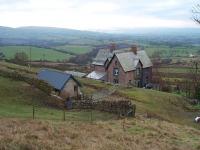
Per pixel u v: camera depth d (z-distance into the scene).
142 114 60.09
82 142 26.28
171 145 31.08
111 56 113.94
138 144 29.61
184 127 44.16
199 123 69.75
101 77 112.38
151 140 32.09
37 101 55.53
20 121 33.06
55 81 68.25
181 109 85.19
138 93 89.12
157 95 91.56
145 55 118.75
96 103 55.12
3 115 39.62
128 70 108.25
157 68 143.00
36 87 61.31
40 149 21.39
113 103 53.19
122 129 36.56
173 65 176.88
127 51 116.25
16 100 53.31
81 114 49.94
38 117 41.84
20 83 61.81
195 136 37.91
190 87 105.38
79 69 149.38
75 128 32.91
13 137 23.06
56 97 60.31
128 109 52.47
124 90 91.75
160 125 42.03
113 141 28.91
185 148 30.56
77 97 66.31
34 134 26.06
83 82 93.38
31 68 110.31
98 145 25.72
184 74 144.75
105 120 45.19
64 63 175.75
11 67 98.44
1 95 53.75
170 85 120.44
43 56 198.00
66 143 25.30
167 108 81.44
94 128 34.59
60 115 46.59
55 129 29.94
